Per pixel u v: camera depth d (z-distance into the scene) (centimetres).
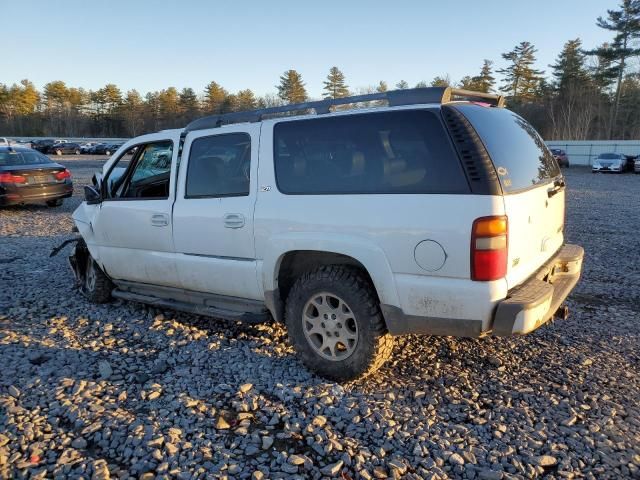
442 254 305
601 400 341
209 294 436
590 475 268
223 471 271
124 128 10019
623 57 5797
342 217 341
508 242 304
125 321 492
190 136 435
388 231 322
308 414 324
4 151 1266
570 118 6141
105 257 506
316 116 363
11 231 1001
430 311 316
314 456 284
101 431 304
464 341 437
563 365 392
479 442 295
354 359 352
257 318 404
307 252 368
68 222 1112
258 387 358
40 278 650
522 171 342
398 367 389
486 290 299
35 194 1236
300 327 374
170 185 445
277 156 378
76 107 10456
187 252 434
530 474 268
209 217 410
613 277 647
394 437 299
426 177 315
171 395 347
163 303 468
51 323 487
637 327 471
